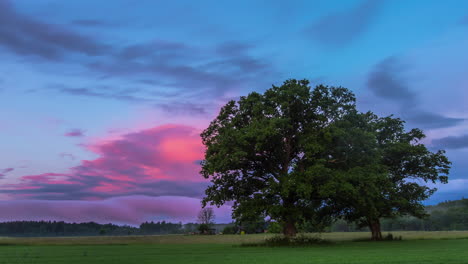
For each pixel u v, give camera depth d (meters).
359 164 43.03
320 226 59.66
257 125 39.84
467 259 20.44
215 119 47.16
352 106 44.25
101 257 25.95
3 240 64.25
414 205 54.97
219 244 52.44
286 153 43.78
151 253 30.53
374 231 57.53
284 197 41.25
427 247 34.94
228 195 45.88
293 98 42.22
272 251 30.89
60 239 68.62
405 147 53.16
